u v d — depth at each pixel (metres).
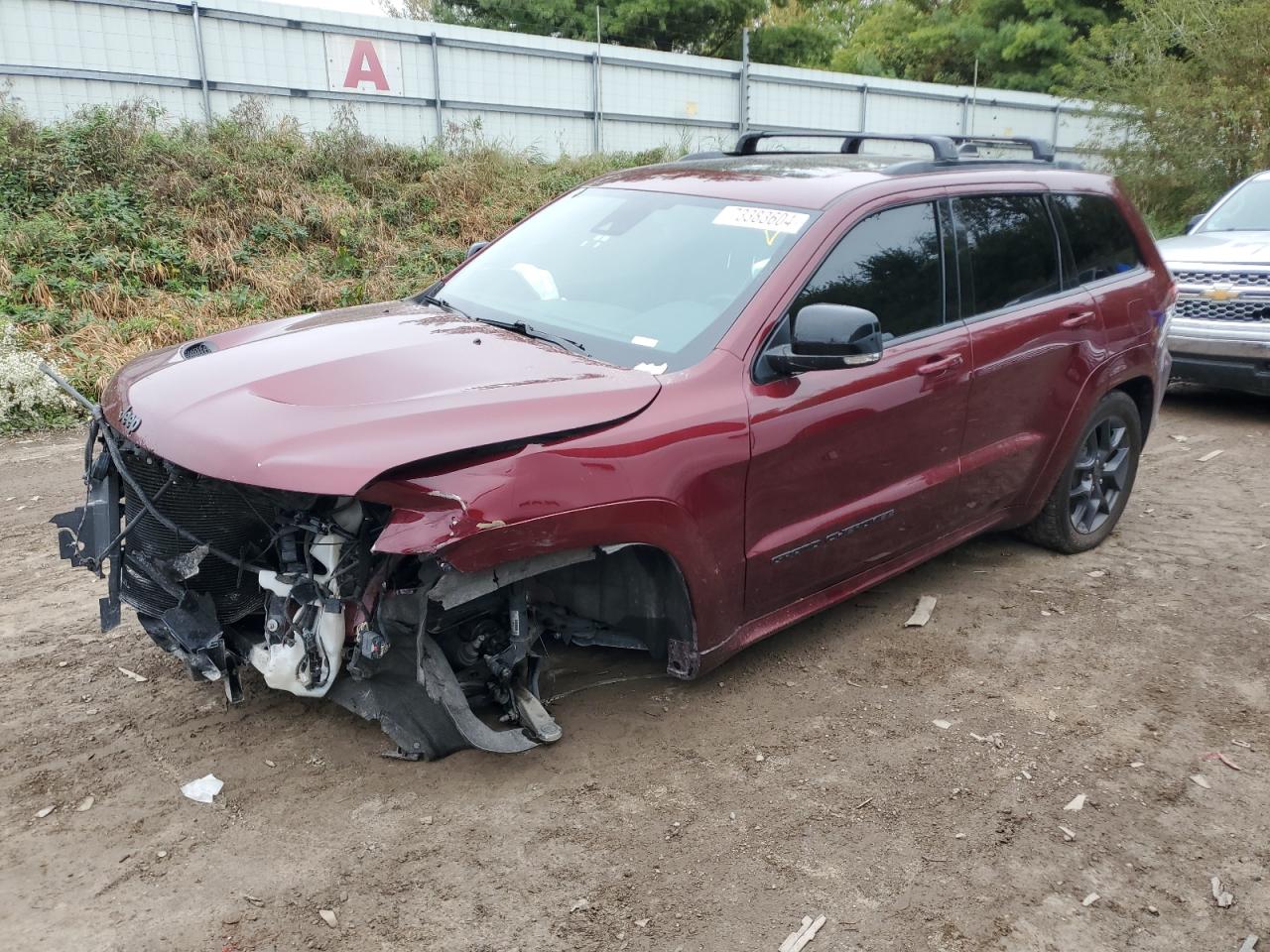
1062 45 29.09
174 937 2.56
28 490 6.23
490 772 3.29
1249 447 7.61
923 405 4.05
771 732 3.60
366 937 2.59
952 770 3.44
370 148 14.55
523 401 3.01
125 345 9.59
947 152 4.56
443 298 4.25
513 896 2.75
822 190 3.98
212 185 12.43
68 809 3.03
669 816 3.11
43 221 10.93
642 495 3.11
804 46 29.45
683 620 3.46
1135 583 5.08
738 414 3.39
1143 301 5.32
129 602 3.31
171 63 14.59
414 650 3.05
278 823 3.00
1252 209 8.99
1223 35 16.44
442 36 16.78
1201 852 3.08
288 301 11.17
